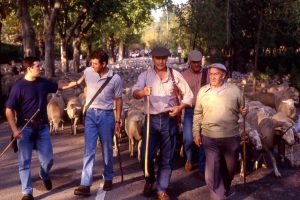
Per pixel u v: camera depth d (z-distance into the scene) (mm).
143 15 34969
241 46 32812
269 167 8734
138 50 123500
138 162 9195
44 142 6777
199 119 6488
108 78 6914
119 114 7160
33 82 6613
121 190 7336
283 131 8305
